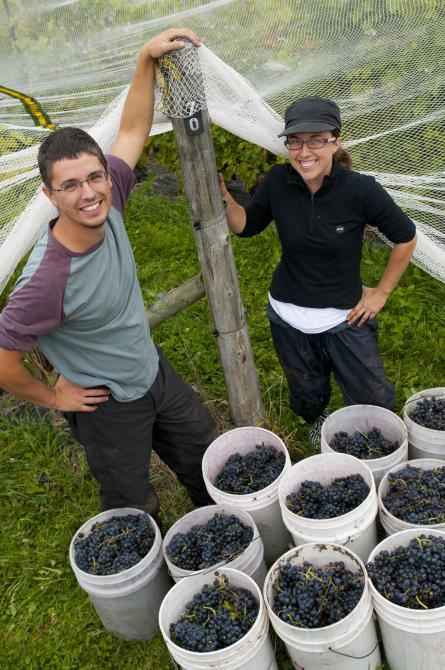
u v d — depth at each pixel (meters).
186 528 3.05
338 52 3.10
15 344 2.37
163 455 3.30
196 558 2.86
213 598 2.63
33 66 3.01
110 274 2.45
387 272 3.11
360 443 3.30
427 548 2.54
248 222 3.29
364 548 2.82
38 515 3.85
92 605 3.31
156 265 5.77
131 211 6.57
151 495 3.22
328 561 2.67
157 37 2.61
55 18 2.99
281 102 3.21
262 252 5.62
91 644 3.15
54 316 2.38
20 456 4.21
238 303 3.39
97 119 3.11
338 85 3.20
